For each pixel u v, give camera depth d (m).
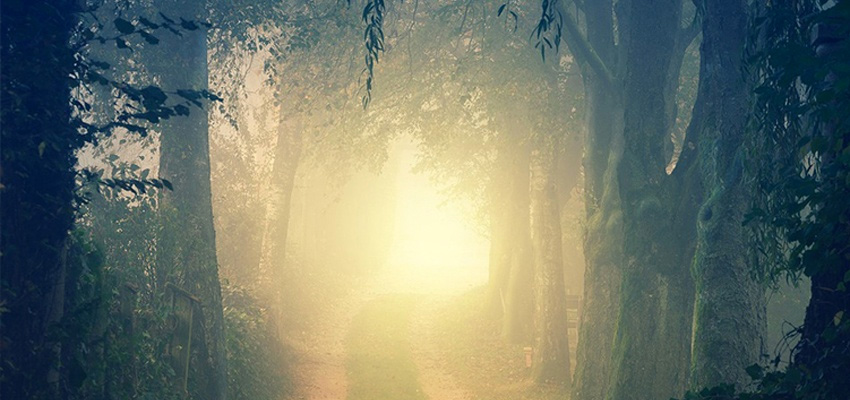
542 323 27.70
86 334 8.77
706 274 13.52
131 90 8.26
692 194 16.20
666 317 16.41
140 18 8.12
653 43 17.22
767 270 10.05
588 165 21.23
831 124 7.44
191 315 15.42
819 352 6.95
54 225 7.88
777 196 9.53
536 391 26.62
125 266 14.72
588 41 20.48
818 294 7.17
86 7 9.11
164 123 18.84
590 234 20.34
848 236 6.44
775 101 8.47
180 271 17.34
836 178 6.55
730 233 13.33
